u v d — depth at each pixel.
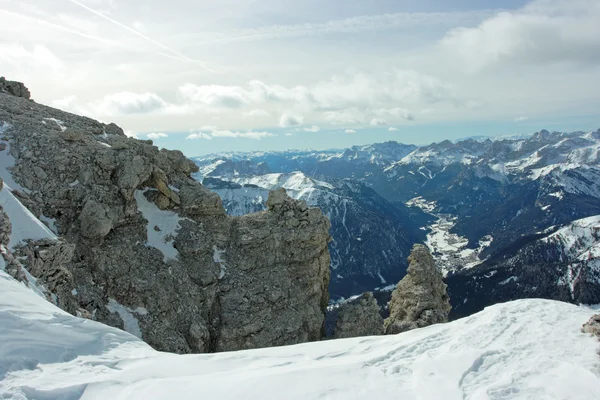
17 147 49.56
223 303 48.47
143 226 50.97
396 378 24.30
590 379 23.38
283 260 54.75
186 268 49.47
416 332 33.69
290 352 29.95
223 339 45.75
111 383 20.42
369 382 23.47
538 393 22.25
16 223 37.94
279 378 23.17
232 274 51.41
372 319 55.34
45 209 45.97
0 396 17.27
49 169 48.88
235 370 25.22
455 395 22.17
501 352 27.30
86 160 51.03
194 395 20.44
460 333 31.50
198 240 52.25
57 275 38.44
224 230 55.25
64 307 36.53
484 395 21.98
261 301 49.66
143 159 53.38
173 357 26.27
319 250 56.50
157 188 54.19
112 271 45.00
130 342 27.03
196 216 54.91
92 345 24.69
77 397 18.95
